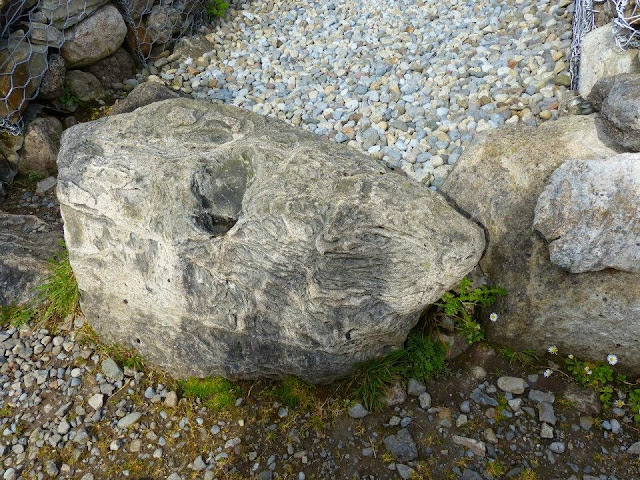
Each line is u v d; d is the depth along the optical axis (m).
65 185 3.00
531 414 2.88
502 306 2.99
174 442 2.93
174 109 3.15
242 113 3.20
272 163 2.79
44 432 3.02
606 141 3.02
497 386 2.99
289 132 3.08
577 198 2.70
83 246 3.05
